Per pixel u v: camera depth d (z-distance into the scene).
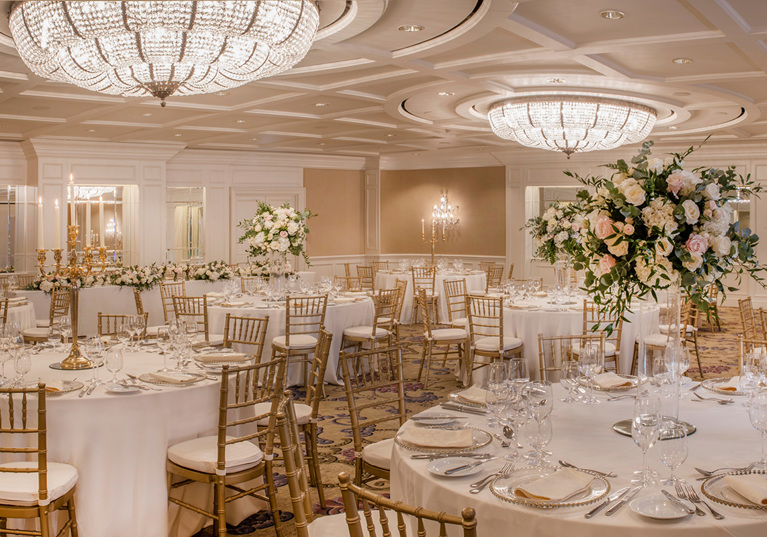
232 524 4.11
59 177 11.85
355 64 6.47
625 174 3.16
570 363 3.53
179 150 12.81
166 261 13.01
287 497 4.54
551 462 2.70
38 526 3.62
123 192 12.62
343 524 2.94
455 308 12.43
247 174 14.33
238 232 14.31
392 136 11.77
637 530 2.15
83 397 3.61
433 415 3.34
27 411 3.63
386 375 8.32
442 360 9.20
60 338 5.32
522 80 7.32
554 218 7.90
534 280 8.85
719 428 3.10
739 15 5.04
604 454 2.79
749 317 6.81
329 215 15.45
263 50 4.58
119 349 3.79
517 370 3.03
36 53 4.42
